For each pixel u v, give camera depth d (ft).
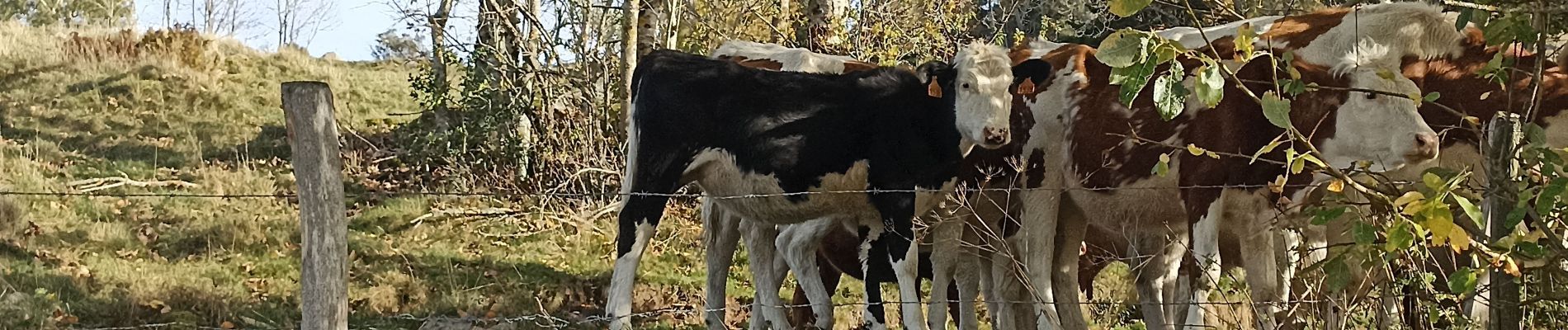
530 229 37.73
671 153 24.94
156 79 58.03
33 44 63.93
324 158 15.64
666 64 25.45
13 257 29.66
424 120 49.06
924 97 24.22
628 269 25.12
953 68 23.44
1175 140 23.34
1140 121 23.91
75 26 79.41
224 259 31.45
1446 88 23.00
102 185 39.86
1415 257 19.01
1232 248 24.22
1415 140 20.75
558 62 45.16
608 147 43.80
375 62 78.74
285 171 45.96
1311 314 20.62
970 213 25.95
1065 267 26.58
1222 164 22.50
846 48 42.60
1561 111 22.62
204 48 64.54
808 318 29.14
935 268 25.64
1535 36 15.80
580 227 38.29
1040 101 25.50
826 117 24.26
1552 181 14.47
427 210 39.50
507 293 30.30
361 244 33.35
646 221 25.17
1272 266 22.11
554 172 43.27
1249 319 25.36
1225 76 16.60
